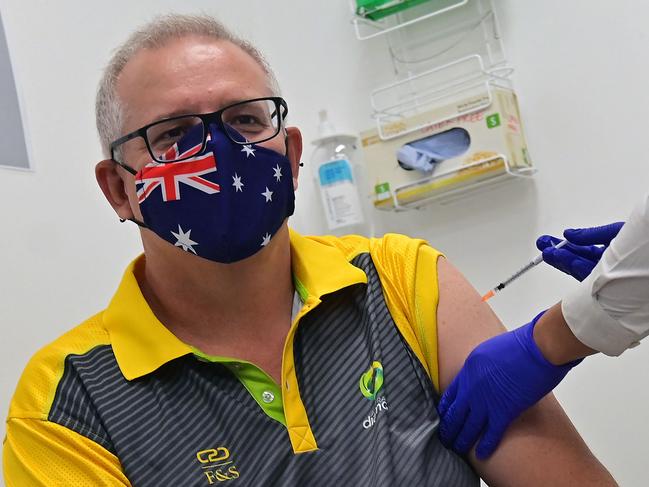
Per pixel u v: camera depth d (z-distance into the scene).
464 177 2.03
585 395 2.01
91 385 1.18
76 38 1.96
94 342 1.25
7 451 1.19
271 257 1.24
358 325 1.26
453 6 2.12
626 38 1.99
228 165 1.17
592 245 1.21
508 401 1.13
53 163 1.81
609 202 2.01
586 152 2.04
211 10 2.40
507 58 2.15
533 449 1.15
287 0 2.51
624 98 2.00
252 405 1.16
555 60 2.09
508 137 2.00
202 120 1.20
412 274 1.27
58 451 1.13
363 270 1.31
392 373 1.20
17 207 1.70
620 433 1.96
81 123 1.91
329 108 2.42
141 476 1.10
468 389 1.16
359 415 1.17
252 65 1.28
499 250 2.15
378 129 2.14
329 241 1.43
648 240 0.94
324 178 2.25
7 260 1.65
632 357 1.96
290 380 1.17
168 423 1.15
